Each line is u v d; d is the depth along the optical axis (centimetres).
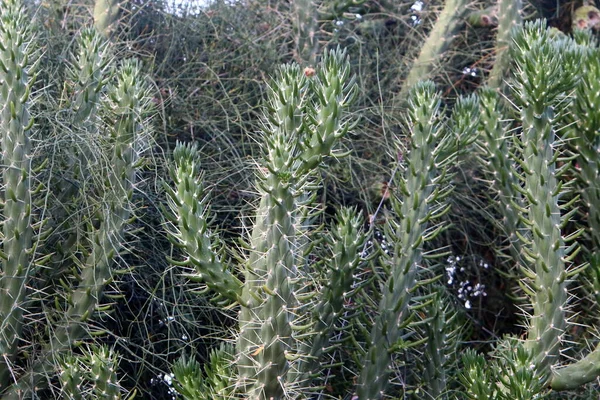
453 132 225
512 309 296
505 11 312
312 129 194
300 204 190
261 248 183
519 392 190
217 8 314
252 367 181
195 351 244
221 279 185
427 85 219
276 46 309
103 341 243
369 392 209
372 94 319
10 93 206
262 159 209
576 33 270
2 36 208
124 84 224
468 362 201
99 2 296
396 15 339
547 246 216
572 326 271
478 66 341
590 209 248
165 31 311
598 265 225
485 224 306
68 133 222
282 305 180
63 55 270
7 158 204
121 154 222
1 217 212
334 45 331
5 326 199
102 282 216
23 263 203
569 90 230
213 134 288
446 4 327
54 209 226
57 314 217
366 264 229
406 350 234
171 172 194
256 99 302
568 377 213
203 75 300
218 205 266
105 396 193
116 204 219
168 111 288
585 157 245
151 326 242
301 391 198
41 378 209
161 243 254
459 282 302
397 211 213
